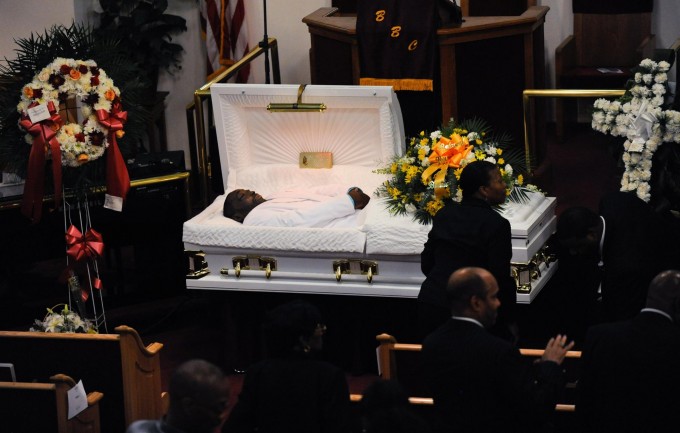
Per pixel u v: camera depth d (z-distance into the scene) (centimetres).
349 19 1672
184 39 2003
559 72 2041
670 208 1309
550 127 2089
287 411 852
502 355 852
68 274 1399
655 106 1295
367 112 1409
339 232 1298
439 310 1073
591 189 1694
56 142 1329
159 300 1647
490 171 1093
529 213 1280
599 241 1124
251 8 1998
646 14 2109
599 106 1340
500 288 1074
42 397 1077
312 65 1698
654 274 1103
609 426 873
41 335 1153
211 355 1461
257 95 1429
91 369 1153
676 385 850
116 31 1919
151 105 1930
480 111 1584
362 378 1356
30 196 1360
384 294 1305
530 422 859
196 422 745
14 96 1368
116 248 1580
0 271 1487
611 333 873
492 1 2034
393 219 1295
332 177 1440
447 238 1087
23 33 1770
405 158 1337
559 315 1342
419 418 739
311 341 866
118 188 1384
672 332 858
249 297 1369
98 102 1343
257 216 1343
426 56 1534
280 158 1473
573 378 1030
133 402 1156
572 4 2131
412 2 1533
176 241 1554
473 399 859
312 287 1326
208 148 1917
